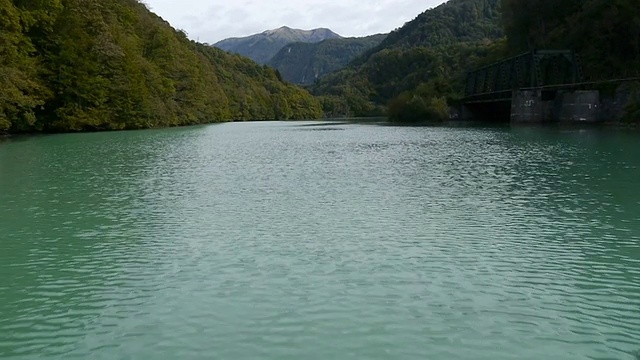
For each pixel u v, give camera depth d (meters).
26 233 19.67
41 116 72.19
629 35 81.69
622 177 29.91
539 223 20.50
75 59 73.19
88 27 79.38
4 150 49.03
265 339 11.43
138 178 32.25
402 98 122.88
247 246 17.92
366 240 18.50
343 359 10.58
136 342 11.38
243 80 198.00
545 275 15.05
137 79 88.12
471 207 23.38
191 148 53.56
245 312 12.77
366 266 15.85
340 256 16.80
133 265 16.16
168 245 18.12
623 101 72.31
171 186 29.38
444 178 31.39
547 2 107.06
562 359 10.57
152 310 12.96
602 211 22.14
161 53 111.12
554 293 13.80
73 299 13.69
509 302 13.24
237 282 14.68
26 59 65.06
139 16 115.50
